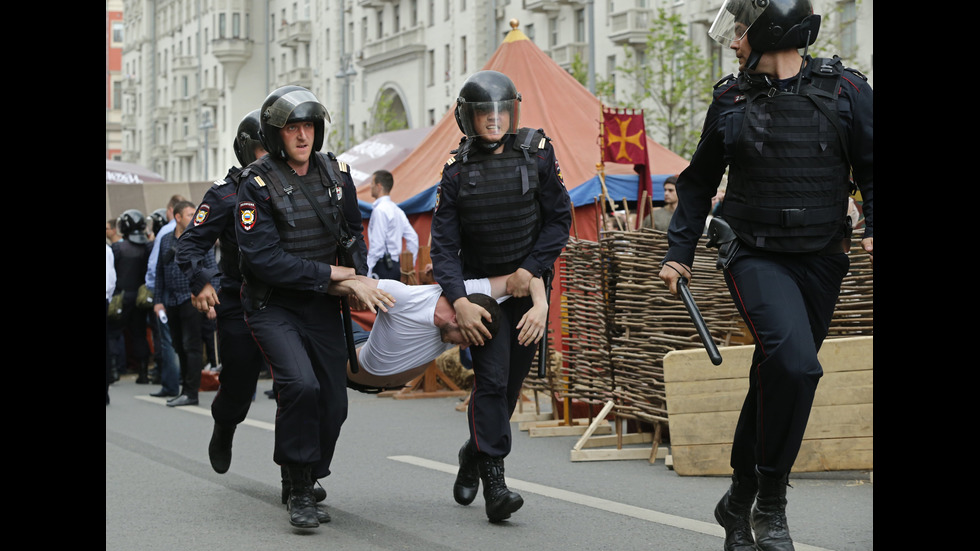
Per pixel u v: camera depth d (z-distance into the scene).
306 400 5.02
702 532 4.98
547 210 5.20
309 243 5.14
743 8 4.02
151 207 22.30
